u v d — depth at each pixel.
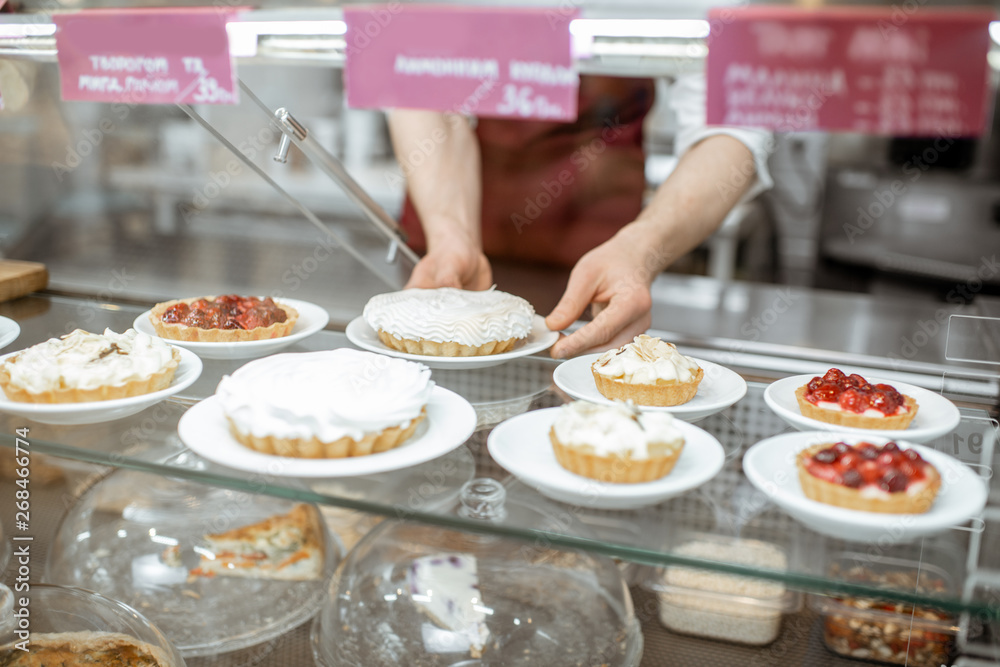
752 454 0.87
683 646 1.04
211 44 1.06
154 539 1.09
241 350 1.17
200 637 1.04
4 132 1.64
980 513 0.81
